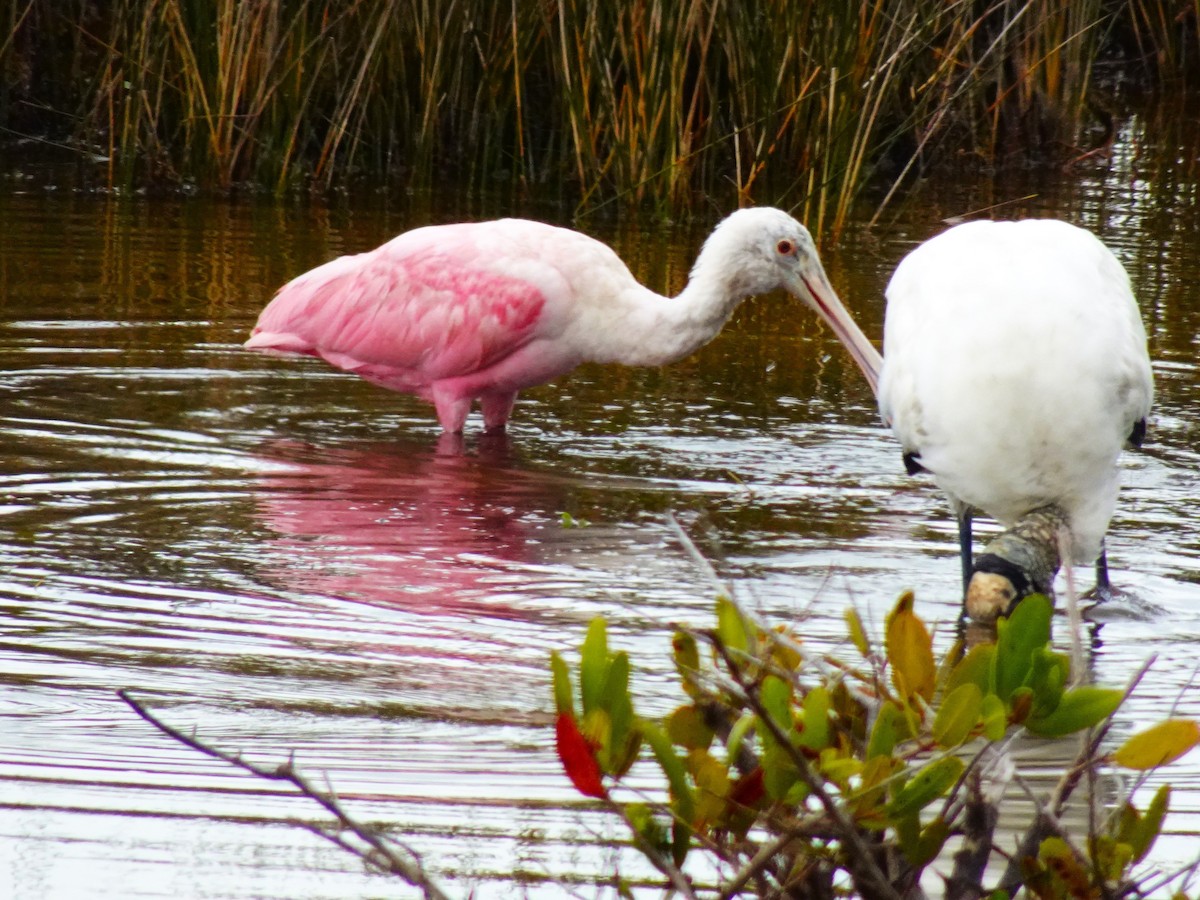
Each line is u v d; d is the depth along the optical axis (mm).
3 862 6559
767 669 4824
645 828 4762
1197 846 6914
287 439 13297
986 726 4535
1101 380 9891
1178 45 31016
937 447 10250
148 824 6926
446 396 13734
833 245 20219
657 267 18812
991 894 4934
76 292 17062
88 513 11250
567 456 13102
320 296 14156
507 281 13453
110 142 22328
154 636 9141
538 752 7777
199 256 18750
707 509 11797
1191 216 21906
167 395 14273
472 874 6523
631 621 9531
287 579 10109
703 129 23062
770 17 22016
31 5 24203
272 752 7715
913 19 21422
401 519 11359
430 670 8781
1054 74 25484
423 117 23234
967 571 10367
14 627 9180
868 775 4535
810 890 4922
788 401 14727
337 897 6324
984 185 24141
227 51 22266
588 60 22125
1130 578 10508
